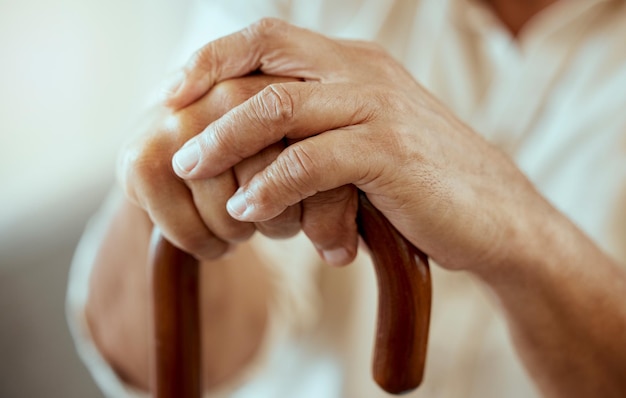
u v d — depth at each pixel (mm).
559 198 776
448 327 788
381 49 511
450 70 790
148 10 1376
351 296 812
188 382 507
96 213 1363
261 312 762
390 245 478
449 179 476
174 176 475
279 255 774
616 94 749
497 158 510
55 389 1249
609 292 553
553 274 531
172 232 485
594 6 749
